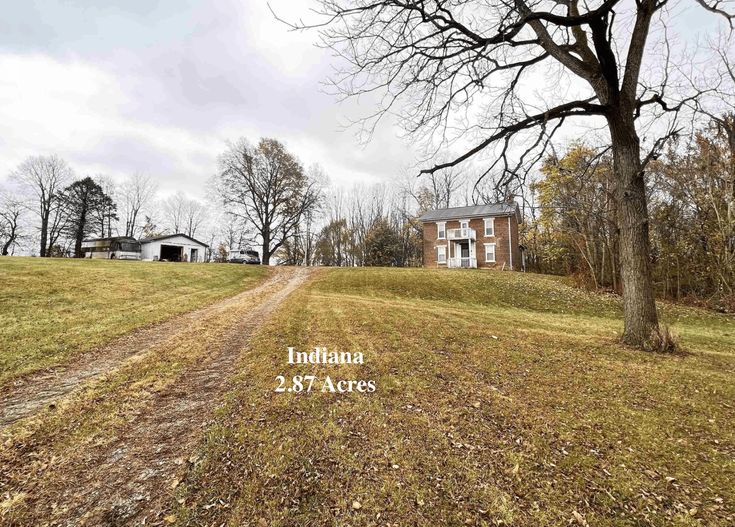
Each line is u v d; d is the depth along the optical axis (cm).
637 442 351
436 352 660
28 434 362
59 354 620
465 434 366
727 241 1652
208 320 965
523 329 891
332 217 5456
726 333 1150
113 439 358
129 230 5384
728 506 262
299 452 329
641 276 692
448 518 252
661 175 1878
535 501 269
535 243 3369
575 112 688
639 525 246
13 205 4397
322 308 1170
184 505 262
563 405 434
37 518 249
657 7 661
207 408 429
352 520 249
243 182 3816
